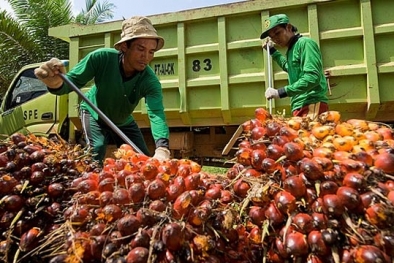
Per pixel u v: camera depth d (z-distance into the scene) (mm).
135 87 3133
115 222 1204
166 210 1185
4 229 1384
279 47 4328
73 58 5066
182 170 1352
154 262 1124
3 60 11125
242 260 1249
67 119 5527
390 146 1270
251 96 4305
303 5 4031
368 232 1032
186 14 4445
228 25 4355
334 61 3986
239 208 1275
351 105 3994
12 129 6020
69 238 1213
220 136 4930
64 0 11781
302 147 1257
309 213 1125
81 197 1305
